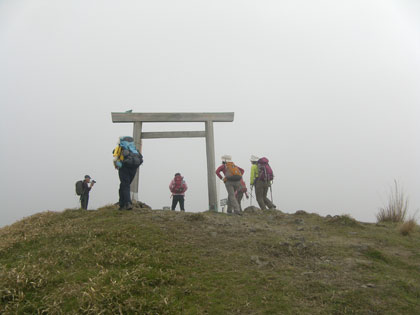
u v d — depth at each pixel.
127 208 7.34
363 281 4.38
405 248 5.94
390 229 7.47
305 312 3.65
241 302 3.79
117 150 7.33
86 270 4.42
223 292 3.99
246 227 6.52
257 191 9.87
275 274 4.48
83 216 7.30
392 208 9.17
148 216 6.88
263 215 8.34
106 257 4.77
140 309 3.55
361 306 3.80
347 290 4.09
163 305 3.66
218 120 10.55
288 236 6.07
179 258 4.82
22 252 5.18
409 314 3.70
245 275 4.41
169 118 10.33
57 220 7.19
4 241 5.71
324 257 5.14
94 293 3.72
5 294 3.82
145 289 3.95
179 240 5.55
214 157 10.33
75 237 5.59
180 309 3.63
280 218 8.00
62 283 4.08
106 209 7.72
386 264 5.07
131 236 5.55
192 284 4.14
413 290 4.21
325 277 4.45
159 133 10.32
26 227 6.79
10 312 3.55
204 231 6.07
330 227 7.18
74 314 3.46
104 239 5.44
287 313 3.62
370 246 5.65
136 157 7.39
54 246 5.27
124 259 4.68
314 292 4.05
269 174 9.89
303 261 4.98
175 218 6.80
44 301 3.74
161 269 4.47
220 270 4.55
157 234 5.74
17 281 4.01
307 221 7.74
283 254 5.18
